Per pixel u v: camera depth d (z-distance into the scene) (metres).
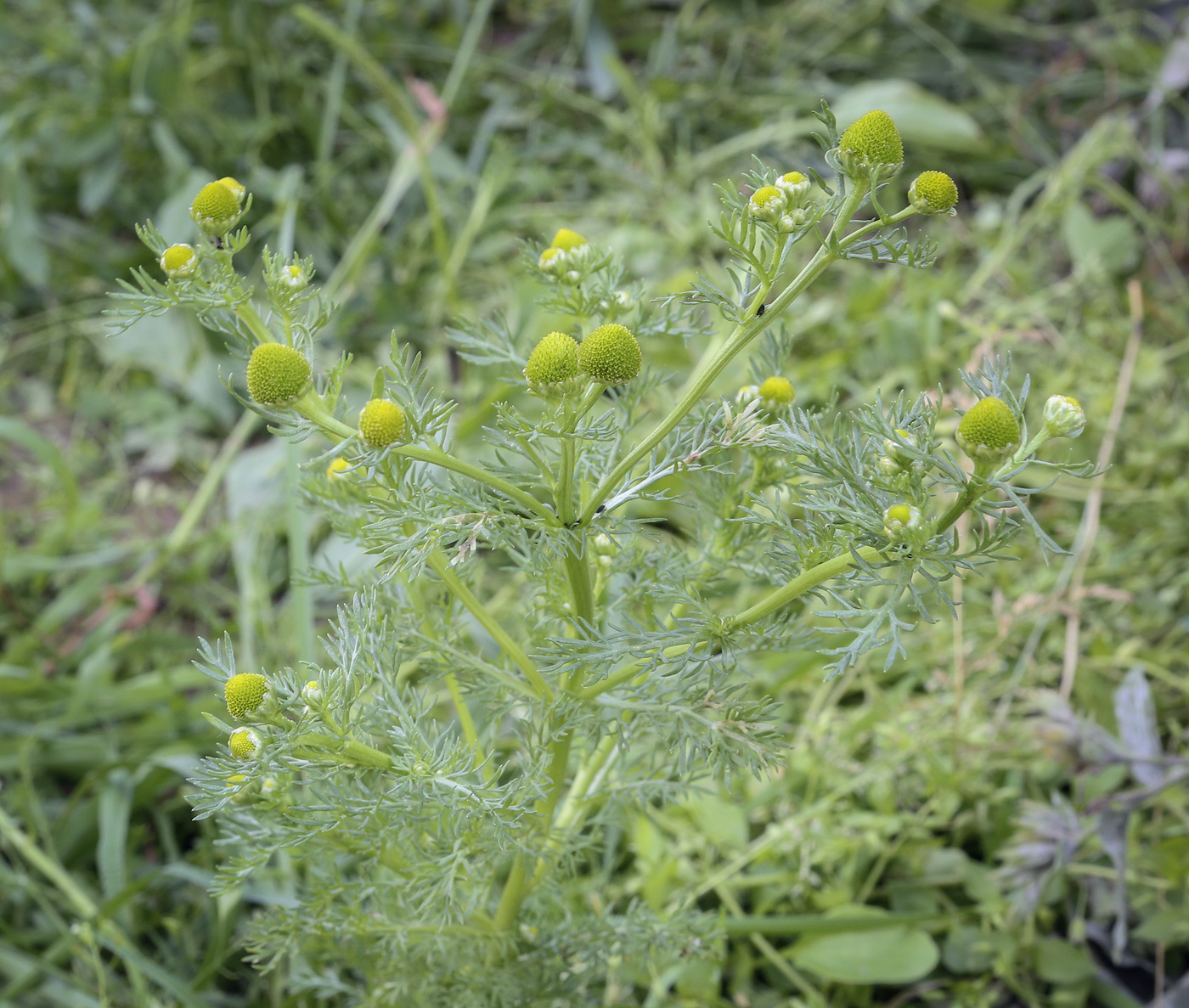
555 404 0.29
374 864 0.38
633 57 0.98
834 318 0.69
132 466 0.69
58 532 0.59
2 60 0.88
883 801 0.44
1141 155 0.75
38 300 0.77
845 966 0.41
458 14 0.93
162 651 0.55
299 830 0.31
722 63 0.95
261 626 0.56
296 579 0.36
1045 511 0.60
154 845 0.49
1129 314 0.71
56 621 0.56
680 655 0.31
